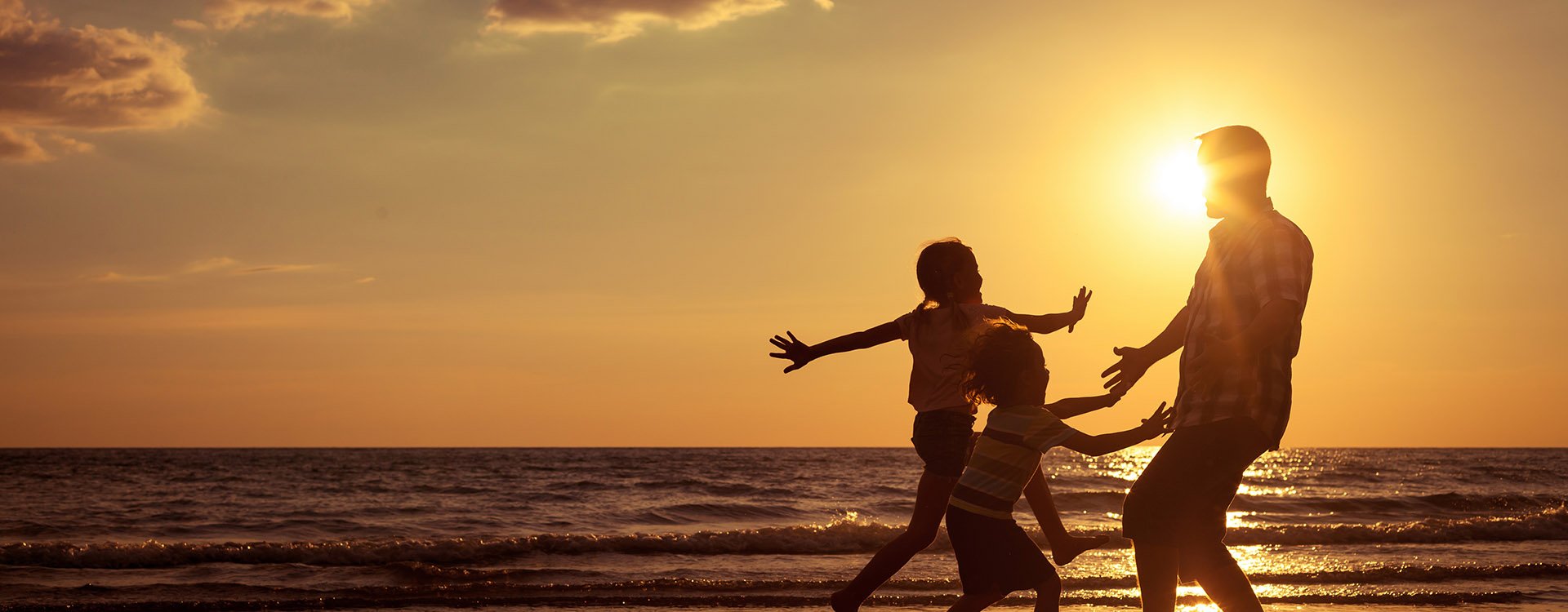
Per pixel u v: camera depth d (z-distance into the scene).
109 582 8.91
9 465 55.66
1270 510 21.72
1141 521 3.78
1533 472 52.25
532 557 11.08
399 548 11.16
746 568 10.03
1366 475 48.06
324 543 11.41
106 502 26.11
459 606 7.50
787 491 31.06
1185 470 3.68
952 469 4.60
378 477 41.62
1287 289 3.52
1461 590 8.16
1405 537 13.11
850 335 4.67
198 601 7.61
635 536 12.10
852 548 12.15
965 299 4.68
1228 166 3.76
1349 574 8.83
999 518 4.16
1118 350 4.24
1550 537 13.37
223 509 23.02
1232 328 3.66
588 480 39.50
